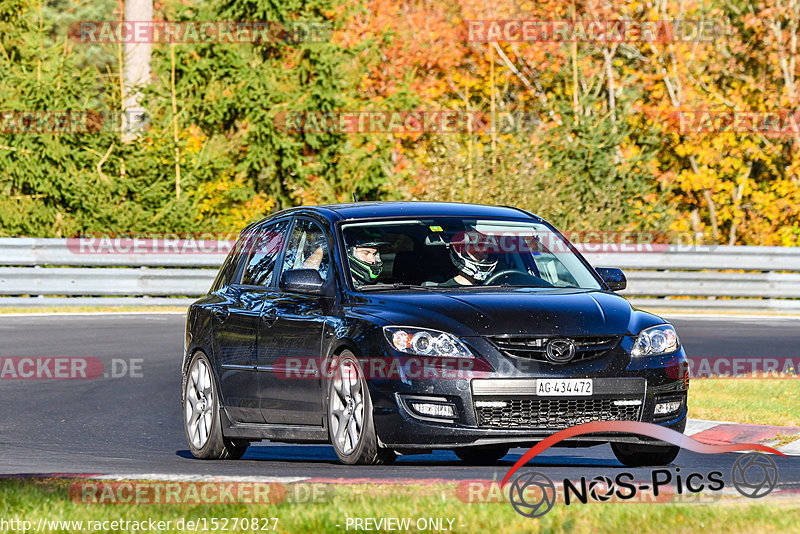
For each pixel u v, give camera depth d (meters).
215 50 102.44
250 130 102.75
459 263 31.83
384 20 118.31
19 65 96.31
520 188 87.75
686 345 60.81
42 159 90.12
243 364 33.00
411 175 93.00
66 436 38.56
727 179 119.44
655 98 119.69
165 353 57.62
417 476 27.48
